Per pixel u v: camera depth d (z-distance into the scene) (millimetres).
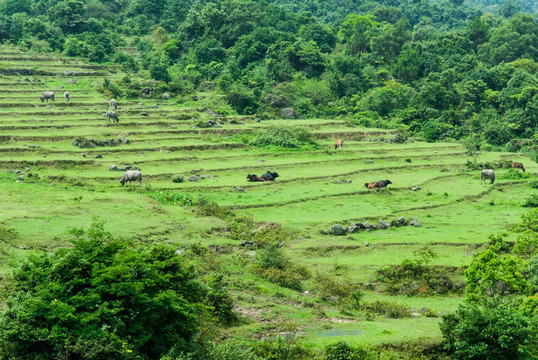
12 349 19578
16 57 119562
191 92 117625
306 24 172250
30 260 22594
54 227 36312
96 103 98688
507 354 24625
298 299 32781
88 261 22453
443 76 134375
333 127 108875
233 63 134750
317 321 29578
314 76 140875
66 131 79750
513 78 132250
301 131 92125
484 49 164500
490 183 73438
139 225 40375
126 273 22219
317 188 65250
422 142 107750
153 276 23703
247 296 31797
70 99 99875
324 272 38406
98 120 88188
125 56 134500
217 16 159125
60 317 19875
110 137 79812
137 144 79125
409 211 56344
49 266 22234
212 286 29422
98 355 19875
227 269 36562
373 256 41500
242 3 172375
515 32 165875
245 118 104812
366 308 32406
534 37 170500
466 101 132375
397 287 36906
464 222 51938
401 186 67688
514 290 34469
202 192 59812
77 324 20031
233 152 82312
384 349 25609
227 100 111625
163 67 119812
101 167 66062
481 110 128500
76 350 19344
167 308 22672
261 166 74500
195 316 23844
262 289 33438
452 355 26125
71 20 149000
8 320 19844
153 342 22297
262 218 51594
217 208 50750
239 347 23234
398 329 27984
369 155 88000
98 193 51469
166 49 148750
